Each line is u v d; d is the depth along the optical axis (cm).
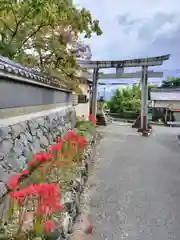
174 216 250
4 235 145
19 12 290
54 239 152
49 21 314
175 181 365
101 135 824
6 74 206
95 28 381
